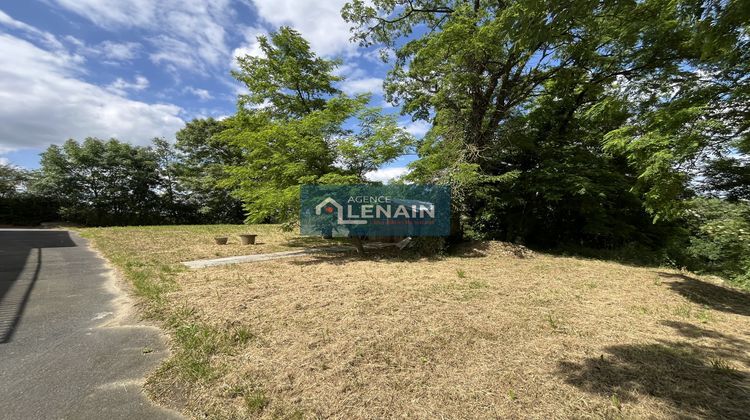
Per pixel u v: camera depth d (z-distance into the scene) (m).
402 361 2.94
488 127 11.43
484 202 12.15
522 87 11.20
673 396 2.42
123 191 25.39
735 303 5.21
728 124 5.14
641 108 7.21
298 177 8.55
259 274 6.63
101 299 4.86
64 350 3.20
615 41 9.65
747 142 5.05
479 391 2.46
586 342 3.44
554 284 6.25
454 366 2.87
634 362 2.97
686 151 5.16
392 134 9.13
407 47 12.00
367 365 2.86
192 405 2.33
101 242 11.05
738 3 3.18
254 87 13.61
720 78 5.34
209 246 10.78
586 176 11.41
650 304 5.00
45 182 22.75
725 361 3.03
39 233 14.78
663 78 8.13
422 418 2.15
